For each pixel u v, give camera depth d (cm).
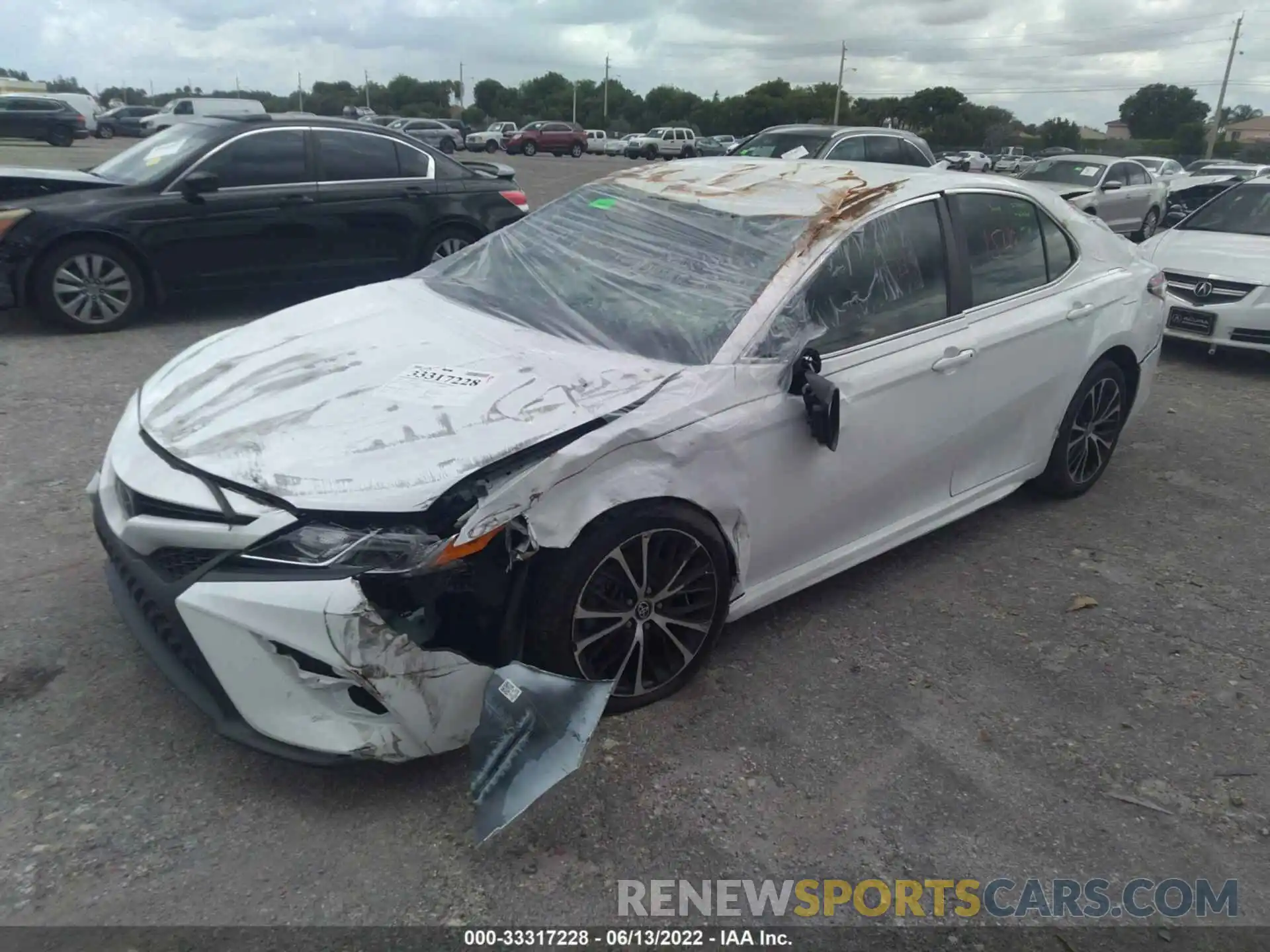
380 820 248
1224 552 433
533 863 238
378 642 231
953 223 376
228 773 261
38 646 311
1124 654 347
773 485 308
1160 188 1816
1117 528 454
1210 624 371
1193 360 798
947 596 382
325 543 233
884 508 359
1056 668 336
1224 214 847
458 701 246
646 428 269
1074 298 422
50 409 529
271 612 229
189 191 702
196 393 290
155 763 263
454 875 232
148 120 3672
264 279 750
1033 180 1784
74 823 240
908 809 263
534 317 337
